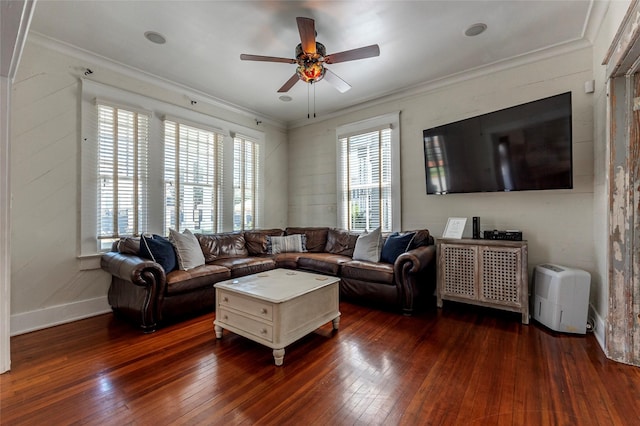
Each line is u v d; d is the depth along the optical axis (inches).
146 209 139.5
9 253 78.6
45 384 71.0
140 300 104.7
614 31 84.5
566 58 115.8
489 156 121.6
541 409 60.7
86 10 93.5
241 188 185.6
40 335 100.7
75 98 117.6
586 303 97.1
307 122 205.9
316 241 181.6
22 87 105.7
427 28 103.9
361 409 61.6
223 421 58.2
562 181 104.3
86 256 119.3
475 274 119.0
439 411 60.6
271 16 96.7
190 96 158.2
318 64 99.9
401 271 119.8
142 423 57.7
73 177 117.0
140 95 137.6
